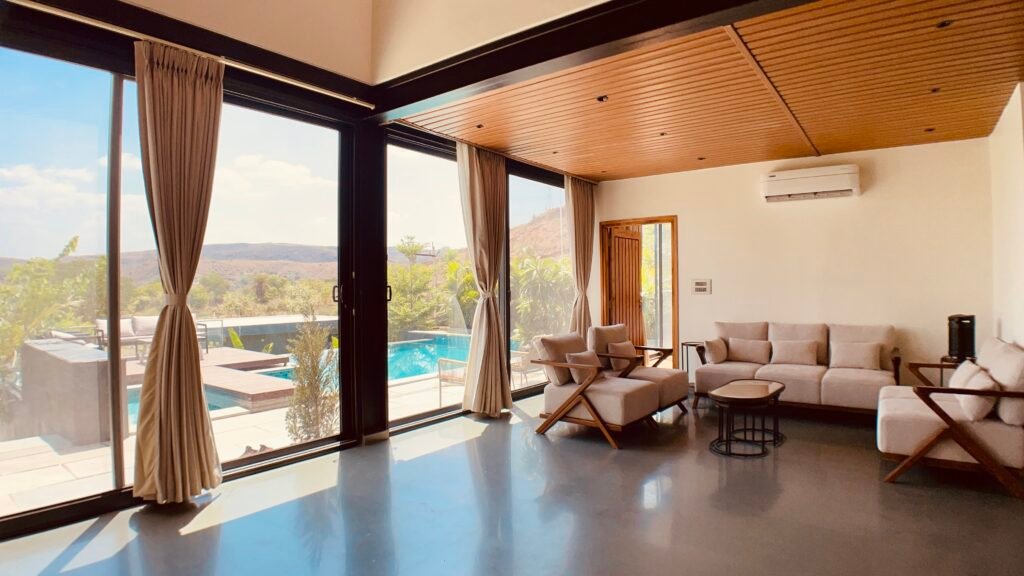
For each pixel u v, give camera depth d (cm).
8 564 262
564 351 503
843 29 304
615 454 429
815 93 406
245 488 358
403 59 413
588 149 569
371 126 466
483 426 512
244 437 390
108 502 320
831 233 601
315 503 334
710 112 448
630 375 534
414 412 517
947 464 354
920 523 301
